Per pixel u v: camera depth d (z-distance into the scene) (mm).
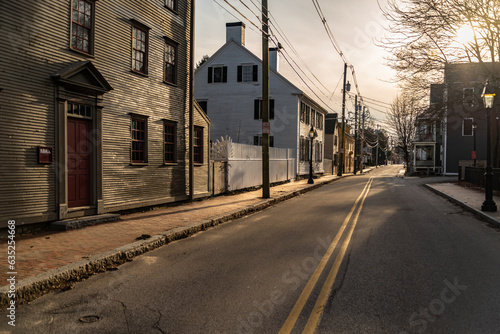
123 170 11461
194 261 6789
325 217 12023
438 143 43781
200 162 16375
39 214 8672
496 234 9141
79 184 9984
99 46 10438
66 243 7539
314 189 24391
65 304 4730
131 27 11773
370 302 4711
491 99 12406
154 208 13078
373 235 8977
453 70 20922
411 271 6031
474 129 29828
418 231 9469
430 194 19938
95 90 10156
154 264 6617
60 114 9164
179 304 4688
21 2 8211
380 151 120188
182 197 14727
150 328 4020
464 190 20219
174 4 14188
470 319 4207
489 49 19984
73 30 9664
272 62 31984
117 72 11156
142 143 12531
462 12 16672
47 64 8836
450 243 8102
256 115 31078
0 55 7777
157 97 13125
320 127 41469
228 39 31469
